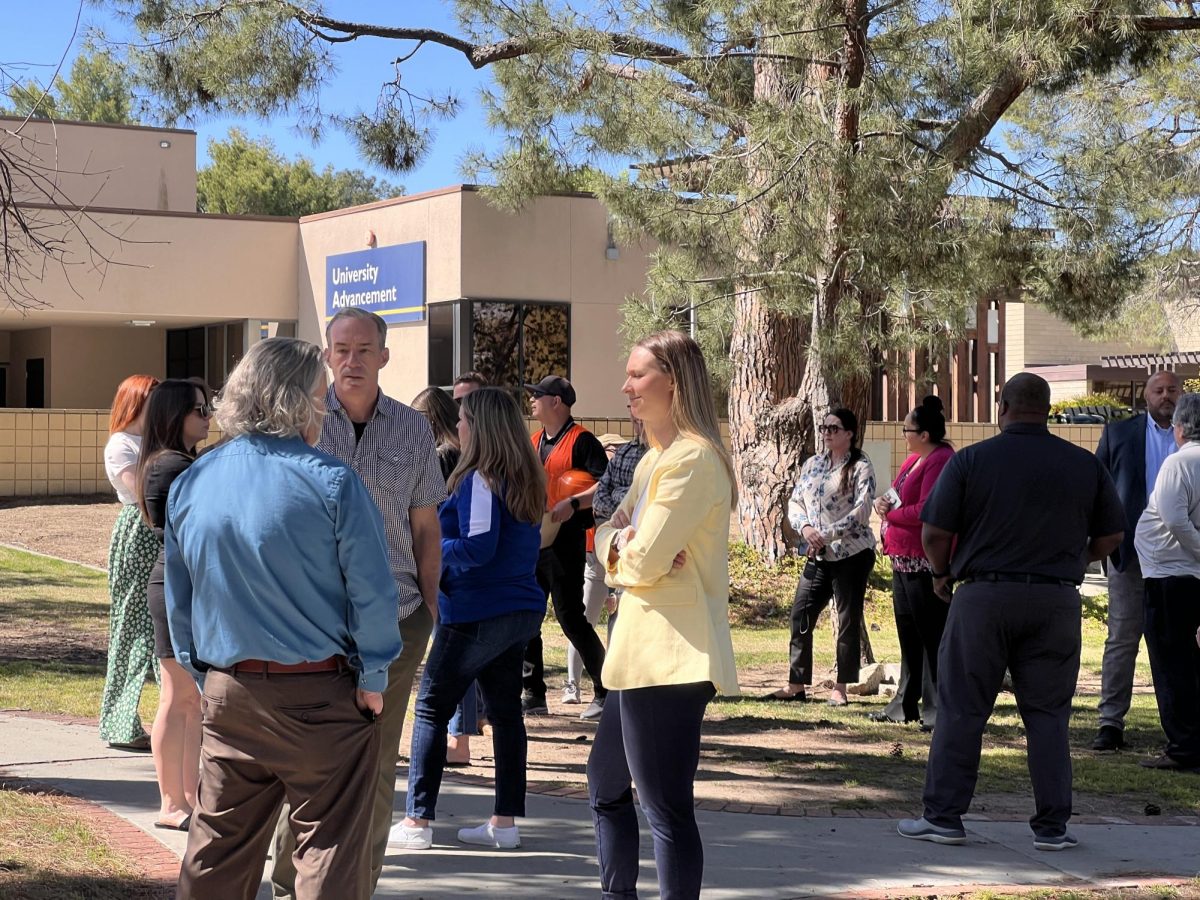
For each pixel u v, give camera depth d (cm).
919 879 529
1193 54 1906
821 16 1229
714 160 1346
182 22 1620
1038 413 600
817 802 662
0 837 525
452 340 2306
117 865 503
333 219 2581
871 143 1251
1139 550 774
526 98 1708
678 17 1377
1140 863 562
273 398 366
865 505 972
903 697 916
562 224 2362
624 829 451
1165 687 762
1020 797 693
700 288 1447
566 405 884
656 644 421
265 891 491
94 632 1241
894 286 1295
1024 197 1377
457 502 553
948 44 1284
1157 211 1689
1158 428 815
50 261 2472
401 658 480
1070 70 1313
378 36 1673
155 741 561
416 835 554
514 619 554
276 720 356
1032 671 588
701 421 434
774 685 1097
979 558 589
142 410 684
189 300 2608
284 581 354
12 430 2377
